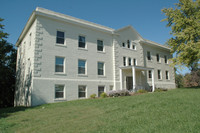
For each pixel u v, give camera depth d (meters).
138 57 25.97
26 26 19.50
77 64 19.05
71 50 18.83
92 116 8.95
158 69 29.81
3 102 29.50
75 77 18.66
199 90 15.36
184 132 5.38
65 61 18.20
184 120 6.54
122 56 23.48
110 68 22.16
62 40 18.52
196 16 20.36
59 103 15.24
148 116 7.61
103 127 6.72
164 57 32.06
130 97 14.17
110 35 23.00
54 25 18.02
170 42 22.33
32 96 15.62
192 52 18.84
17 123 8.66
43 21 17.30
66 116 9.48
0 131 7.33
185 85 35.34
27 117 10.05
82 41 20.16
